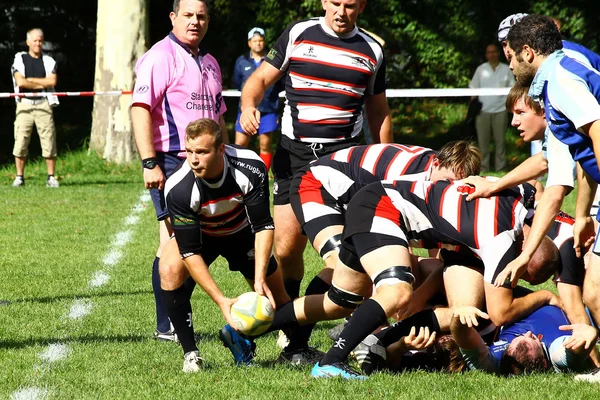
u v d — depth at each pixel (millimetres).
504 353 17672
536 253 17406
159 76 21672
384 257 16734
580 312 18031
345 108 21609
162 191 21469
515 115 18062
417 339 17500
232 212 17984
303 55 21531
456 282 17703
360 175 19125
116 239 35688
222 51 74500
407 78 72375
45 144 51719
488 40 69875
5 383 17047
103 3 61125
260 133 49781
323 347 20719
